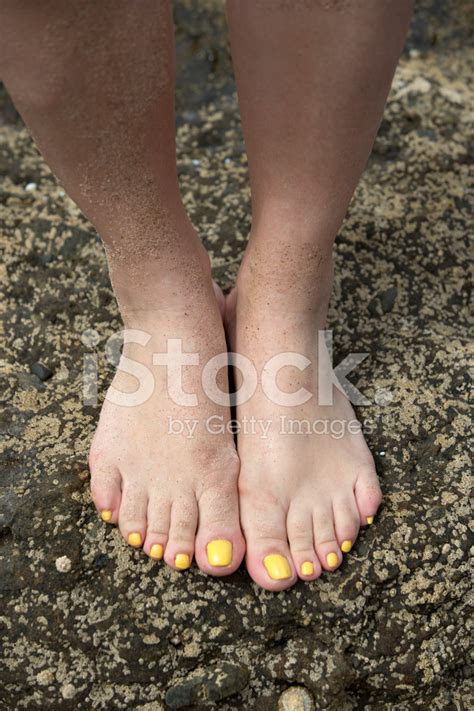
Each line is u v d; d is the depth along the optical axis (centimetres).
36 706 57
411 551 60
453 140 85
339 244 76
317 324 61
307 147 53
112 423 61
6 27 46
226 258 75
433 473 64
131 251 56
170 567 59
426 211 79
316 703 58
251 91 53
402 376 68
